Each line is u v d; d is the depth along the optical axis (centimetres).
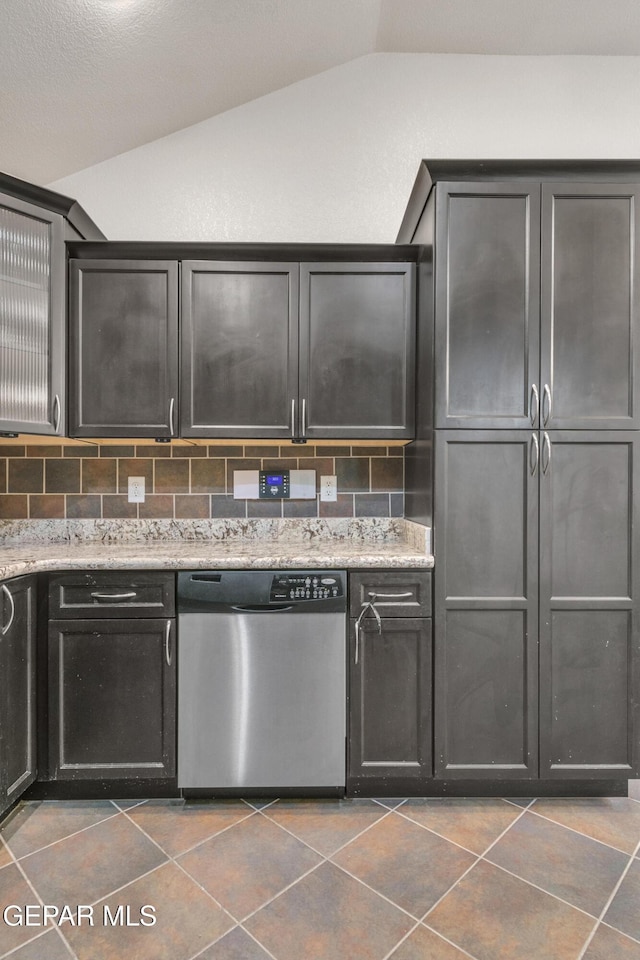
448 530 180
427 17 215
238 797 184
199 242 199
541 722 180
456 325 180
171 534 233
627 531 181
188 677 179
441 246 180
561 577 180
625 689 181
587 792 187
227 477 235
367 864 151
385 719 180
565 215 180
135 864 150
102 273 202
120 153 235
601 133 237
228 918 132
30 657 175
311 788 182
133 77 199
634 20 217
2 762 160
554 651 180
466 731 180
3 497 231
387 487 236
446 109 237
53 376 196
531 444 180
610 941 126
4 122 199
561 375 180
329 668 179
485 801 183
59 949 123
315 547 212
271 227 237
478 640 180
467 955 122
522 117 238
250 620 179
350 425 204
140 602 179
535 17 216
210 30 192
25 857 153
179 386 203
